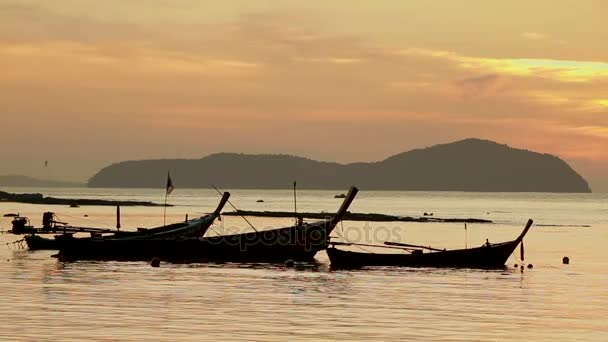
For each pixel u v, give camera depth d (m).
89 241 115.75
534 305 75.25
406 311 70.25
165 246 116.00
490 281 94.25
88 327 59.97
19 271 99.00
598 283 93.12
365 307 72.12
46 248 132.38
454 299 78.38
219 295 78.62
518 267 111.38
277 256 114.50
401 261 109.06
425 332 60.41
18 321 62.19
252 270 103.25
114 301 73.44
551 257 130.00
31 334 57.12
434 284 90.31
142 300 74.31
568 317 68.31
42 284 85.69
